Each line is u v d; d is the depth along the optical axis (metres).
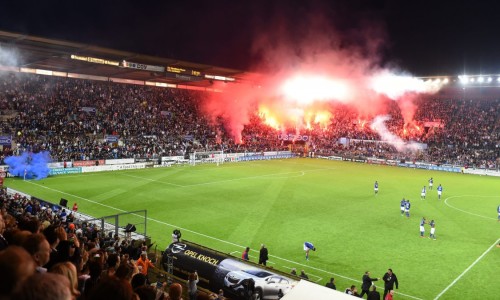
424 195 42.81
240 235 28.17
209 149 72.31
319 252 25.14
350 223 32.06
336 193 44.47
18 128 56.53
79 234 17.38
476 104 87.50
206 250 18.91
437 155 73.44
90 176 51.19
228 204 37.47
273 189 45.75
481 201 42.31
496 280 21.38
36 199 29.98
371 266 23.03
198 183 48.25
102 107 71.50
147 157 61.66
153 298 5.20
